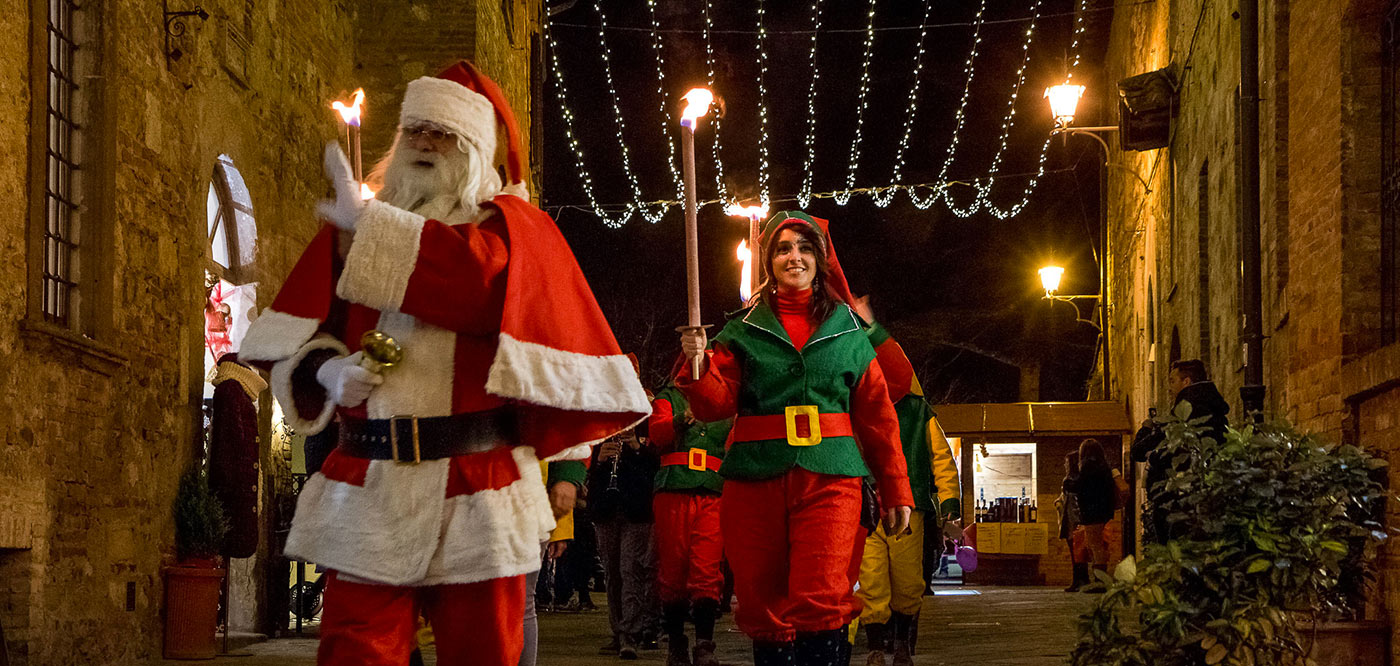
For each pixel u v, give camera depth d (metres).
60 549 8.05
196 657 9.51
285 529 11.92
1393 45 7.97
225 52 10.98
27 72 7.75
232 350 11.60
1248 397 9.27
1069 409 23.64
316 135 13.62
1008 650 9.58
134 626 9.05
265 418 11.66
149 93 9.48
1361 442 7.81
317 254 3.41
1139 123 16.70
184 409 10.09
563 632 12.18
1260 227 10.43
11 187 7.54
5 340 7.45
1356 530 5.56
